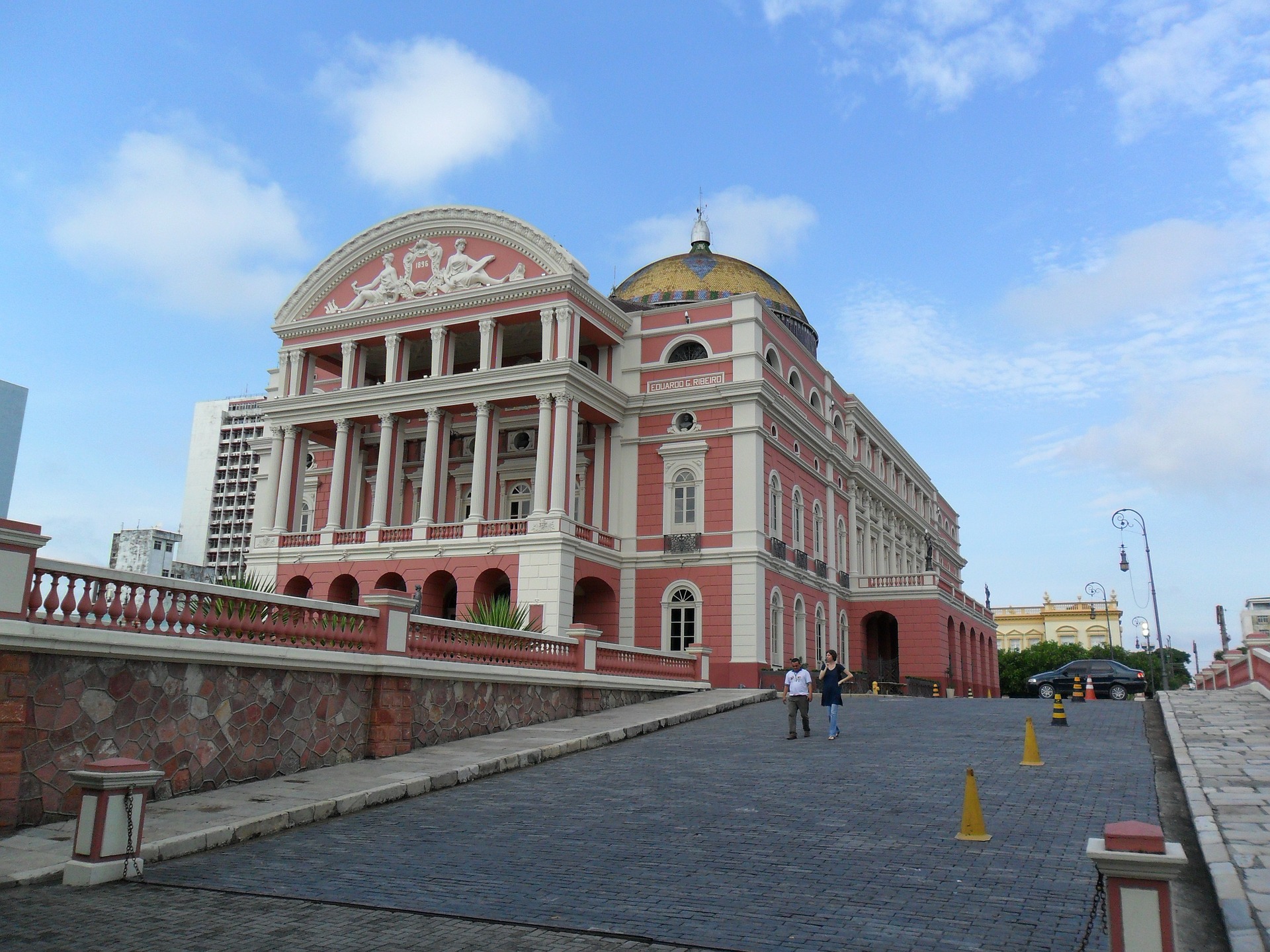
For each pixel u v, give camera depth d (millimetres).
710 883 9914
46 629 12180
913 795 14047
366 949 8031
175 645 13859
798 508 40469
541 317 36031
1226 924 8055
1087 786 14203
